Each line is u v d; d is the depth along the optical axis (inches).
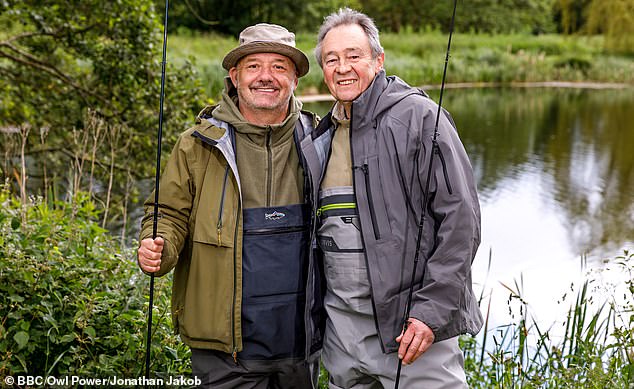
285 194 98.0
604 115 661.3
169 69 261.1
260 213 96.7
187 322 96.8
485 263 255.8
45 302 104.3
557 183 386.3
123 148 247.1
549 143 510.9
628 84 1000.2
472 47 1129.4
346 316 95.0
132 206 274.1
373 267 90.0
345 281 92.9
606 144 508.7
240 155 97.4
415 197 89.6
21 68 287.1
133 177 264.7
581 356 123.6
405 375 93.0
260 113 98.8
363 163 90.9
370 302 92.6
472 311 92.0
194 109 270.2
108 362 104.9
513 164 434.6
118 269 125.3
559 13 1461.6
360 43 92.6
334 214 93.0
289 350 98.0
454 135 90.8
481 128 575.8
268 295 96.3
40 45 278.1
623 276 189.8
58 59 285.6
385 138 90.4
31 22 264.7
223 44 908.6
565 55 1128.2
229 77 101.8
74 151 252.4
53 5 264.2
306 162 95.8
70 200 180.1
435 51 1059.3
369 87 92.1
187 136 97.9
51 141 277.6
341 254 92.7
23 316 107.4
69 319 107.6
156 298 119.5
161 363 108.6
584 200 353.7
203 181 96.6
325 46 94.3
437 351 92.8
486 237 290.4
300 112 103.9
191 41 893.8
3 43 272.8
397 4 1349.7
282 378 99.8
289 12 1071.6
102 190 264.8
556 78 1019.9
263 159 97.6
